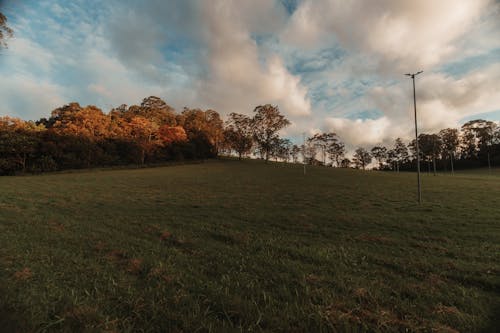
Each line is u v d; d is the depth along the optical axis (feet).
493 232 25.53
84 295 11.86
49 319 9.90
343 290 12.84
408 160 317.63
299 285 13.42
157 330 9.51
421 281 14.17
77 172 132.05
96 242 20.40
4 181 81.15
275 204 44.39
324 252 18.83
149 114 244.01
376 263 17.03
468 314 10.68
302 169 163.32
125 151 184.96
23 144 129.29
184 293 12.10
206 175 114.21
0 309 10.37
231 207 40.83
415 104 47.24
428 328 9.68
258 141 231.50
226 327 9.65
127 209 37.91
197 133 244.22
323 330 9.58
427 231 26.14
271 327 9.80
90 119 167.63
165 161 208.03
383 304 11.53
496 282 13.61
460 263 16.67
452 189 68.23
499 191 63.00
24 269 14.26
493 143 263.70
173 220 30.22
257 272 15.07
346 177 113.50
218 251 18.92
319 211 37.86
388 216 33.68
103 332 9.18
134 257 17.04
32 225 25.85
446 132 264.93
